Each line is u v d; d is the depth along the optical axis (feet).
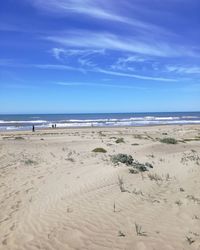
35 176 44.88
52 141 95.76
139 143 88.17
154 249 19.76
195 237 21.61
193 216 25.84
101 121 317.01
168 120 334.44
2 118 414.21
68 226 23.82
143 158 59.11
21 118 414.00
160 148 74.69
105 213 26.35
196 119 355.56
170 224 24.00
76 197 31.45
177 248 19.94
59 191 35.06
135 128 190.39
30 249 20.38
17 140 99.25
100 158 59.36
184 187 36.06
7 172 48.19
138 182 37.52
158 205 28.84
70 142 91.50
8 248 20.81
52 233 22.71
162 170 46.55
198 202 29.73
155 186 36.19
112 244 20.49
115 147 78.54
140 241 20.84
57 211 27.55
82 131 164.86
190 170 45.70
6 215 28.04
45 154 68.33
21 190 36.96
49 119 382.42
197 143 88.38
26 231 23.65
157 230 22.74
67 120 347.97
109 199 30.22
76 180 40.01
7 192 36.24
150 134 134.21
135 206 28.32
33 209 29.04
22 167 52.54
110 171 43.24
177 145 80.79
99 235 21.95
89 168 47.75
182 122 286.66
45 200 31.73
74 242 20.99
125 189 33.88
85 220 24.85
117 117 442.50
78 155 65.98
